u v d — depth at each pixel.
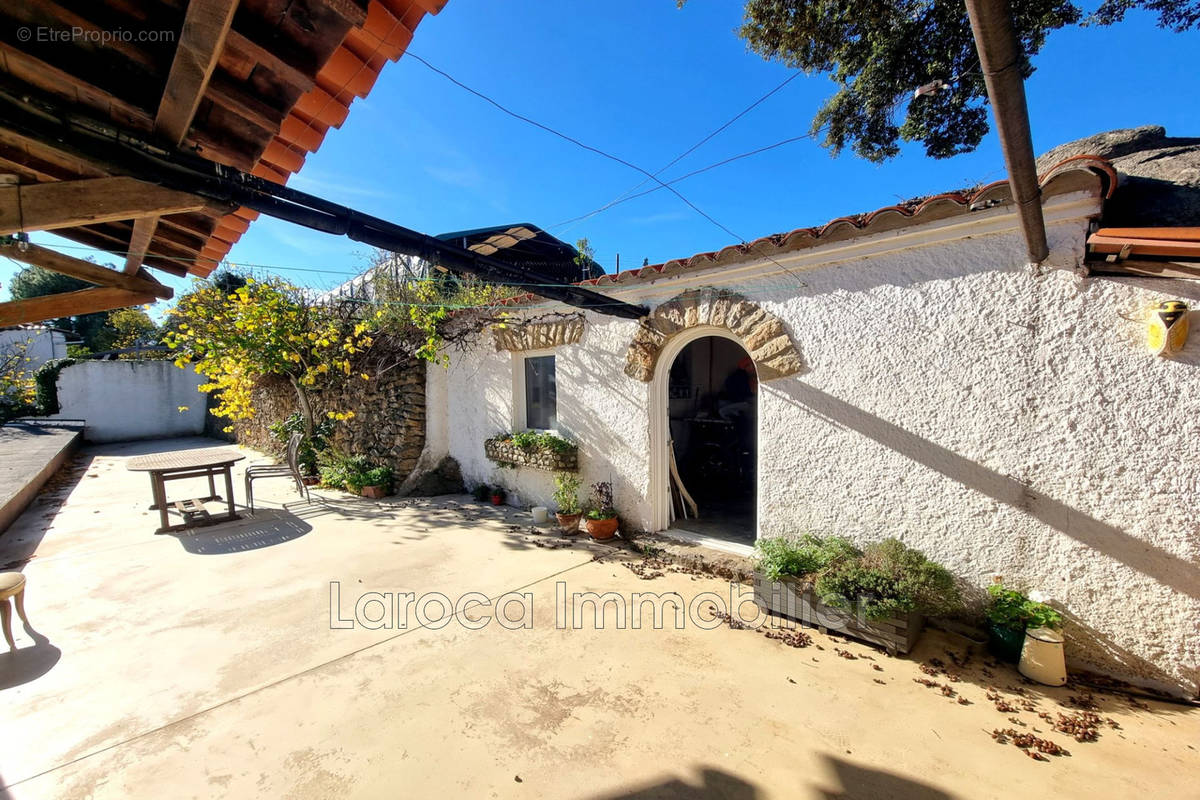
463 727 2.51
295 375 8.51
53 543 5.55
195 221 2.91
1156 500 2.73
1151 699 2.69
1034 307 3.04
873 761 2.26
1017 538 3.15
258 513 6.81
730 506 6.37
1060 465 2.99
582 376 5.78
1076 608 2.98
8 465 8.56
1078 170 2.68
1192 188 2.92
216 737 2.45
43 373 15.72
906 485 3.56
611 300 4.66
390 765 2.27
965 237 3.24
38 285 20.94
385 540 5.51
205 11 1.22
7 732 2.49
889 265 3.58
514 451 6.32
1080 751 2.30
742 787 2.12
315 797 2.10
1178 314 2.55
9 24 1.35
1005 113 1.56
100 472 10.57
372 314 8.52
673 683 2.87
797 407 4.07
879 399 3.65
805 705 2.66
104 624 3.61
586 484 5.83
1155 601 2.75
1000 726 2.48
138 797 2.10
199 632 3.49
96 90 1.61
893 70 5.92
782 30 6.27
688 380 8.06
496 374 7.04
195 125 1.85
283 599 4.01
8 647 3.32
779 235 3.87
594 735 2.45
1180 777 2.14
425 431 8.13
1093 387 2.88
